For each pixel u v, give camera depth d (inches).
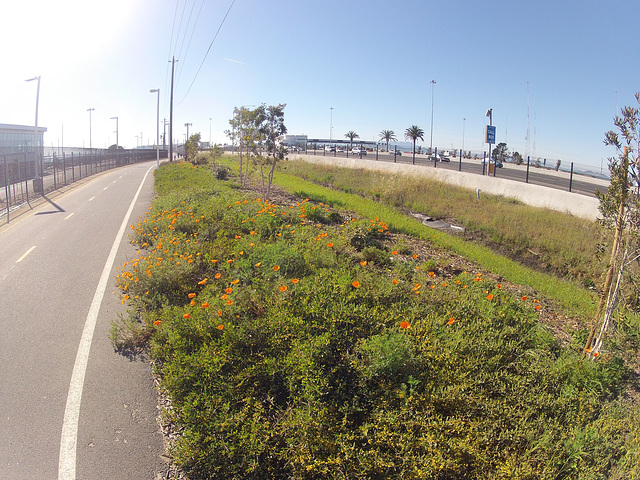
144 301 259.1
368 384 168.9
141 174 1501.0
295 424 147.3
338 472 134.0
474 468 138.5
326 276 244.2
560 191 786.2
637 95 197.6
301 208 490.9
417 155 2511.1
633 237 201.5
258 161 699.4
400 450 141.2
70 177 1375.5
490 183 982.4
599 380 185.5
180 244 323.0
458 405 160.7
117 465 146.6
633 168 201.0
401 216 644.7
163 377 188.7
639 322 222.7
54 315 266.8
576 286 419.8
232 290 227.9
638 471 139.1
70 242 463.8
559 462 142.4
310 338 181.5
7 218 637.9
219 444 143.3
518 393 172.4
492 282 293.4
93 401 180.5
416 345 185.9
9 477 139.9
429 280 290.7
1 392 186.7
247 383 168.7
